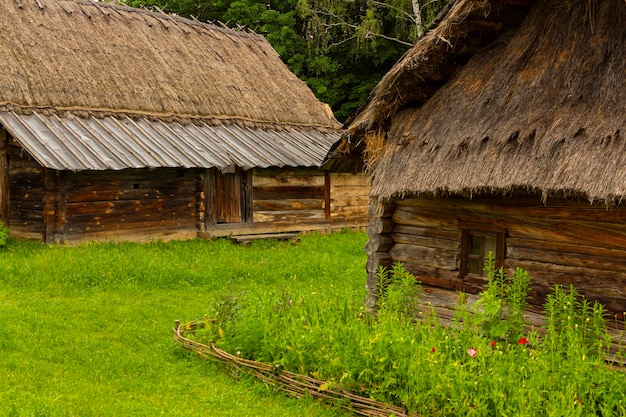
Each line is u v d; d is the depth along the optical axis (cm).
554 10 709
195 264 1225
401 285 767
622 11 645
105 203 1408
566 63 664
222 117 1781
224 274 1176
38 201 1355
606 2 661
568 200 662
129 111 1586
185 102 1728
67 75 1538
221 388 655
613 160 562
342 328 668
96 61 1644
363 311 763
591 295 640
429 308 732
